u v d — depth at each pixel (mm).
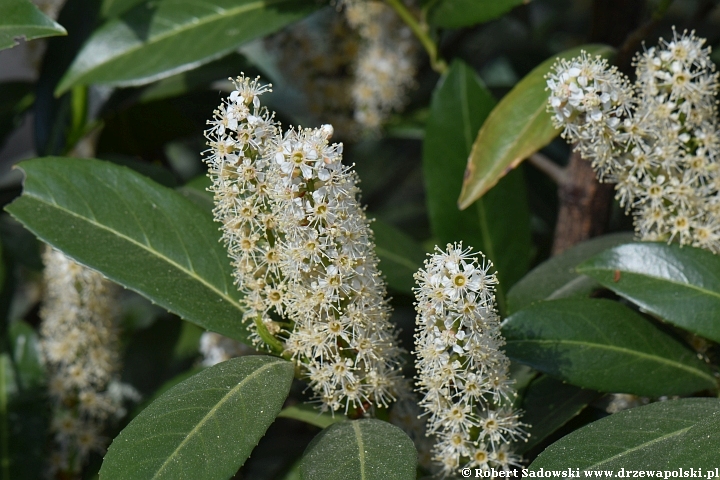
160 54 815
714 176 708
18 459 806
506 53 1049
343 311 677
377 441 666
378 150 1187
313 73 920
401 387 706
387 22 892
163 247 714
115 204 716
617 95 687
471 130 815
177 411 661
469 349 661
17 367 826
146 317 958
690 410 670
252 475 892
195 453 650
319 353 676
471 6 825
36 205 708
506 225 812
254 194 678
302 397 803
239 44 819
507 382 678
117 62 813
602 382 704
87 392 806
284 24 827
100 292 791
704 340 718
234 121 667
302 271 673
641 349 710
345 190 664
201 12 823
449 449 679
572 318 710
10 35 713
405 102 929
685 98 704
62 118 858
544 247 888
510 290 761
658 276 705
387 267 795
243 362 682
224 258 717
